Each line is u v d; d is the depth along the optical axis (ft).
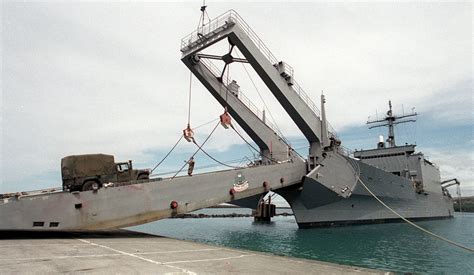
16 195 47.21
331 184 85.76
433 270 46.55
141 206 54.08
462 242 76.13
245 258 31.01
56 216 46.29
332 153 87.61
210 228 117.08
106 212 50.37
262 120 84.38
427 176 143.74
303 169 84.79
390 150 142.10
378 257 55.52
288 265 27.53
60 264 25.35
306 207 89.15
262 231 100.37
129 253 32.53
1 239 43.80
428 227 116.37
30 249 34.09
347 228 95.81
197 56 74.74
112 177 53.21
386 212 112.88
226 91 79.05
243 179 70.33
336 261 51.60
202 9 73.67
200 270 24.06
